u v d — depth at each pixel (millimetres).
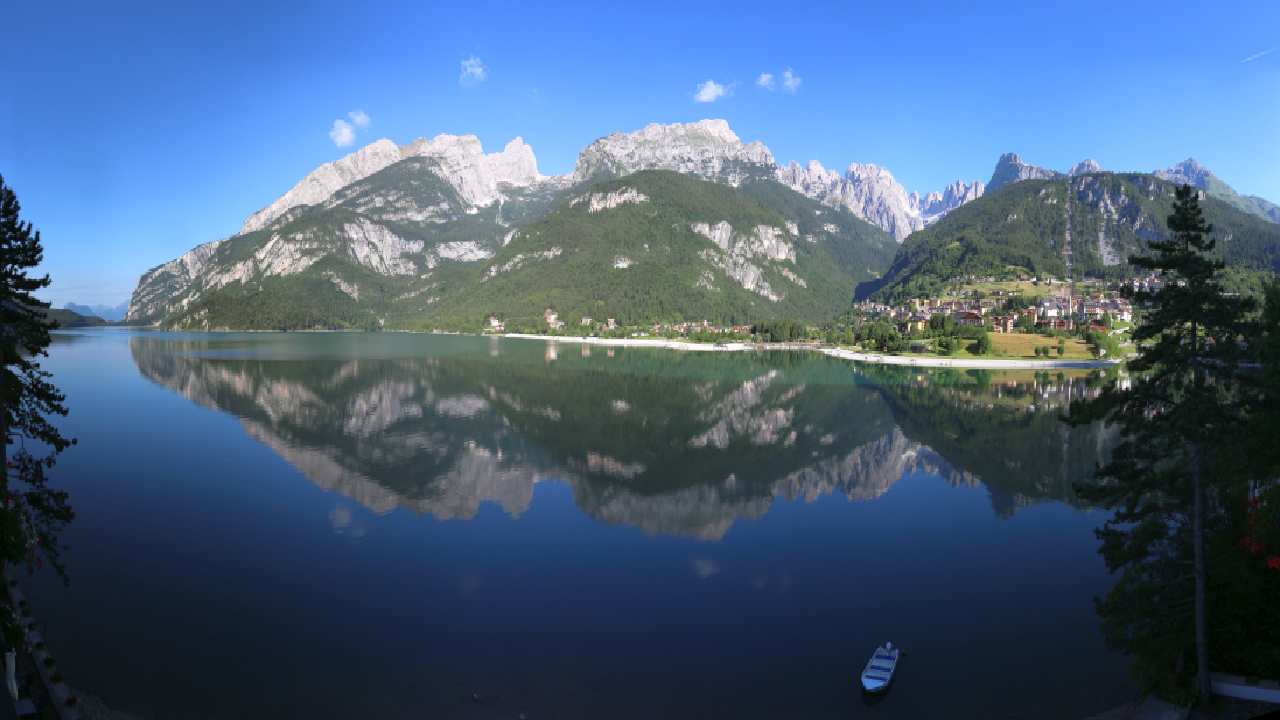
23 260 42844
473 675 35094
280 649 37406
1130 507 31594
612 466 83938
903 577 49406
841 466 85875
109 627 39438
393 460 84125
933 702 32812
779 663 36719
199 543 54188
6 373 42906
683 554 53906
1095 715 31344
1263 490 32688
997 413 127875
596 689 33906
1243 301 26828
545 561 51906
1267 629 29828
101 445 90438
